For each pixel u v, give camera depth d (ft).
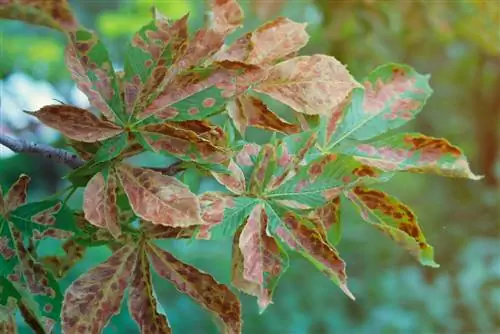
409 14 8.14
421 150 2.68
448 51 10.59
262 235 2.46
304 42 2.68
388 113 2.76
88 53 2.39
